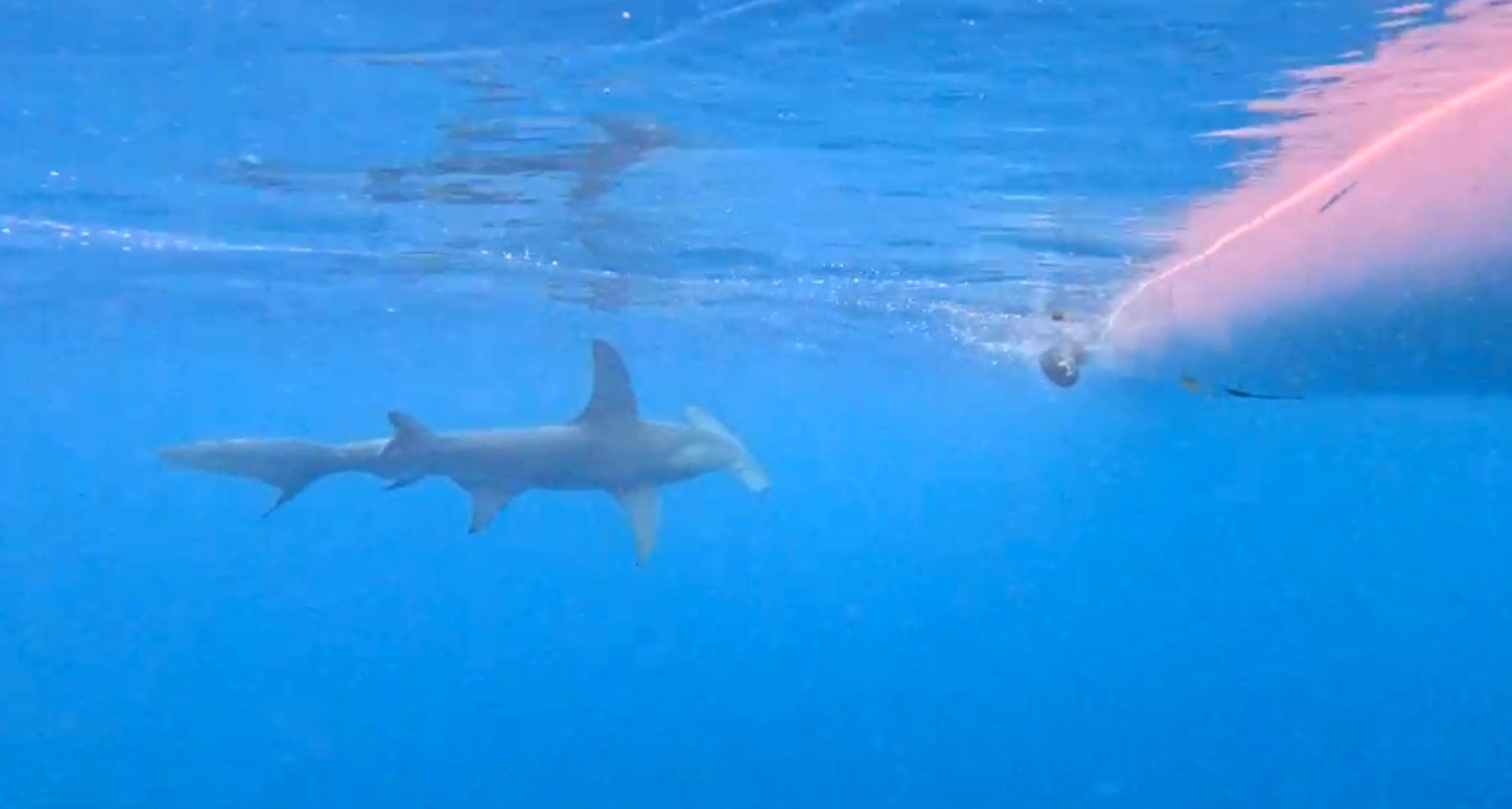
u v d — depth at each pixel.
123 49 8.02
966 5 6.91
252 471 11.90
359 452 12.02
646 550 12.94
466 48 7.90
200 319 22.75
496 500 12.59
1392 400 7.59
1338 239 6.24
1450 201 5.27
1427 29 6.70
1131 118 8.66
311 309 21.38
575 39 7.70
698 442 13.53
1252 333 7.64
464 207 12.89
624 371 12.56
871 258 14.60
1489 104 5.17
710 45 7.74
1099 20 7.03
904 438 56.72
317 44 7.89
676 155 10.52
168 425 51.31
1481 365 5.57
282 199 12.57
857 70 8.12
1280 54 7.33
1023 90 8.32
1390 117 7.90
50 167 11.20
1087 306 14.59
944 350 23.84
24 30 7.61
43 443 58.06
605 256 15.64
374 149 10.52
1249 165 9.30
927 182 10.91
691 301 19.50
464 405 44.69
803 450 66.81
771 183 11.34
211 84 8.73
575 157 10.69
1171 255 11.92
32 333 24.70
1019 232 12.43
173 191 12.21
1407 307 5.73
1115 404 13.05
